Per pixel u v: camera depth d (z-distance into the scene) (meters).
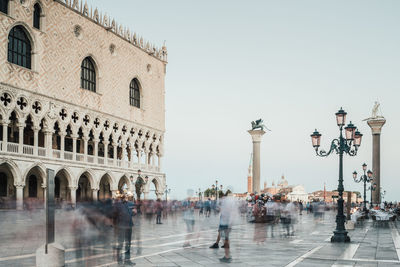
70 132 61.25
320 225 38.69
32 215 42.28
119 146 68.31
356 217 40.91
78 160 58.06
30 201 47.69
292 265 13.74
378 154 71.75
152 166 76.19
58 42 54.84
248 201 47.22
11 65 47.66
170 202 48.56
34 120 50.78
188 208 19.31
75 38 57.84
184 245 19.02
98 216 20.06
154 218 45.81
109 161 64.50
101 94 62.56
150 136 75.44
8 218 38.19
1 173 50.09
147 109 74.69
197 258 15.27
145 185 72.94
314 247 19.20
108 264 13.52
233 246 19.44
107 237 19.89
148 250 17.55
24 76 49.44
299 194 189.50
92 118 60.75
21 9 49.19
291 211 26.75
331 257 15.73
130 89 71.50
